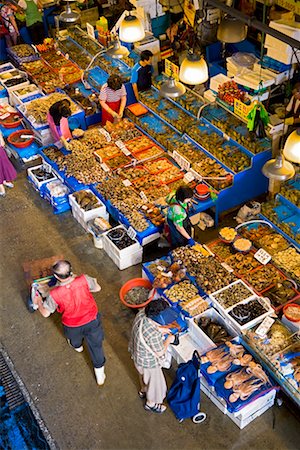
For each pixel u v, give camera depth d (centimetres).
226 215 937
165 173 945
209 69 1073
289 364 653
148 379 638
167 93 815
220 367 664
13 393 720
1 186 1007
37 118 1058
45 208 986
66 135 1006
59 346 768
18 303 827
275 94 956
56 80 1186
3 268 882
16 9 1334
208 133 968
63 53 1266
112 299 820
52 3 1354
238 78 933
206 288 748
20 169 1073
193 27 1025
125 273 855
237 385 645
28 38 1403
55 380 729
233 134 924
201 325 718
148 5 1112
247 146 905
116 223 935
